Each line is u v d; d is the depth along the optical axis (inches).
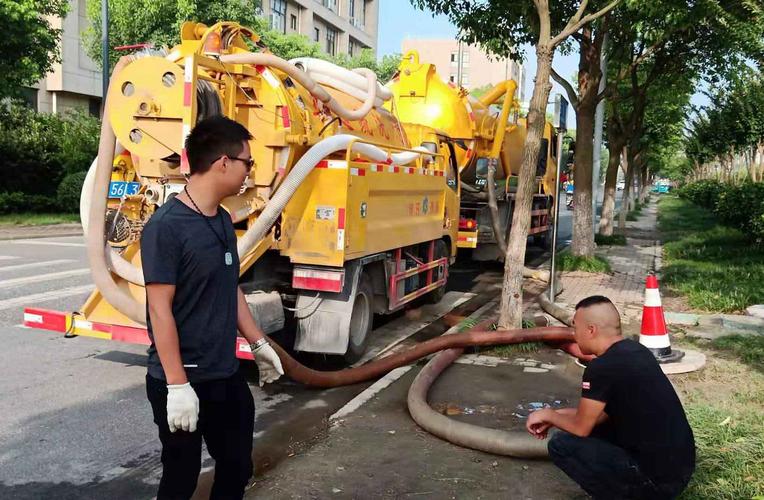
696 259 571.5
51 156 866.8
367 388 232.4
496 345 270.2
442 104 465.4
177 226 106.4
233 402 116.5
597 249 692.7
